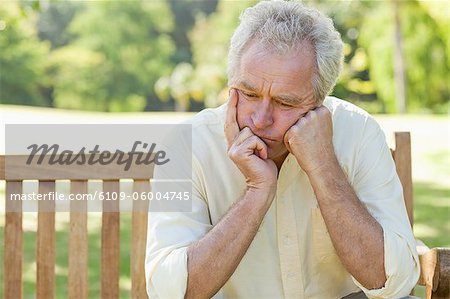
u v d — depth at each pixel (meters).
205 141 2.33
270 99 2.13
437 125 14.23
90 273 5.32
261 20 2.12
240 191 2.33
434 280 2.26
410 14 26.52
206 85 33.34
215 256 2.12
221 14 38.00
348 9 28.92
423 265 2.36
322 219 2.33
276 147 2.21
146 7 40.88
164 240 2.22
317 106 2.21
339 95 28.30
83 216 2.59
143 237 2.61
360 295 2.44
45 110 16.23
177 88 33.91
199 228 2.26
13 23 10.70
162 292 2.15
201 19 40.56
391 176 2.36
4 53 34.31
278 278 2.34
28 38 35.06
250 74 2.11
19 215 2.56
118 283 2.60
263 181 2.15
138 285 2.61
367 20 28.19
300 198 2.34
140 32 40.66
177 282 2.12
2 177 2.54
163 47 41.09
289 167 2.30
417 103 27.17
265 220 2.33
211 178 2.33
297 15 2.13
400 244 2.19
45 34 42.22
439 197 7.89
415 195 8.02
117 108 39.44
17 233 2.56
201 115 2.38
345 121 2.40
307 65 2.11
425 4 25.11
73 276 2.59
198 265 2.11
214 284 2.12
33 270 5.25
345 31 29.20
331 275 2.39
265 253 2.34
